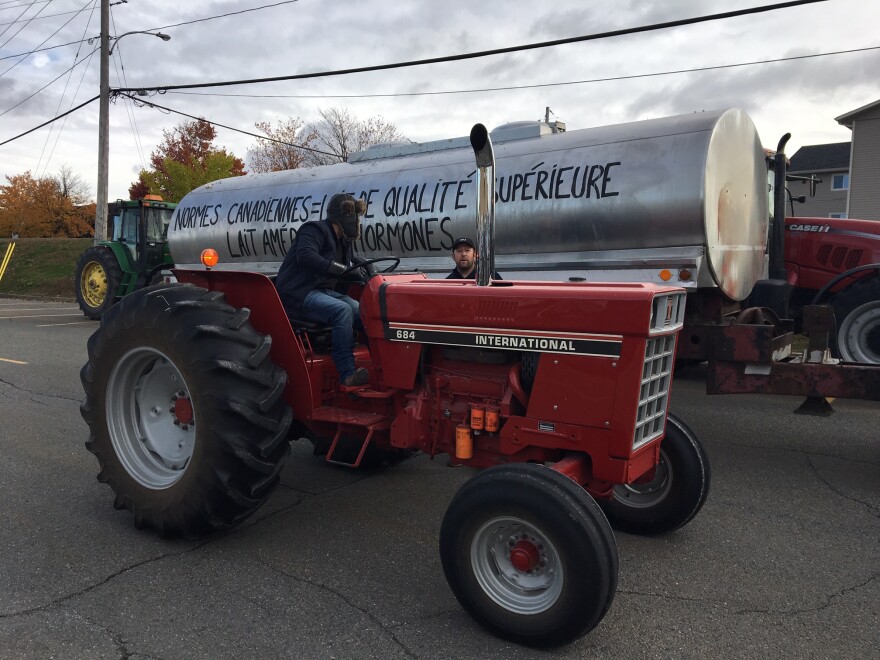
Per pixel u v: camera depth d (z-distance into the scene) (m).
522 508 2.82
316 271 4.07
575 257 7.01
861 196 25.62
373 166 8.83
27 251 28.09
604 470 3.14
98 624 3.01
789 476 5.18
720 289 6.57
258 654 2.80
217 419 3.58
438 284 3.67
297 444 5.98
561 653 2.86
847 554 3.83
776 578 3.54
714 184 6.36
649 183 6.46
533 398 3.26
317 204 9.05
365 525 4.20
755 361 5.39
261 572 3.55
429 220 7.94
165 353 3.77
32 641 2.87
